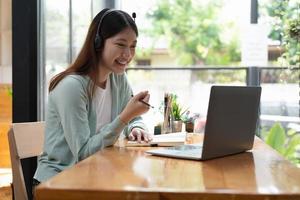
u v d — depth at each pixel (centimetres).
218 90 124
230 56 728
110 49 167
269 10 391
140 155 134
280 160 129
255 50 383
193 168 112
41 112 277
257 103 148
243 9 396
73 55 319
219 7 725
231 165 118
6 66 363
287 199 84
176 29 745
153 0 642
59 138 163
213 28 732
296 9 383
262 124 418
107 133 150
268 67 409
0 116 341
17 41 271
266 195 84
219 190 86
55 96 163
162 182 94
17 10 271
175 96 219
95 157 129
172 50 728
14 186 150
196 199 84
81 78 164
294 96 416
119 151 143
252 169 112
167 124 206
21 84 272
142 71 501
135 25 173
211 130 125
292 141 388
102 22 168
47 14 286
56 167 161
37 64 274
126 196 85
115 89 188
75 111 154
